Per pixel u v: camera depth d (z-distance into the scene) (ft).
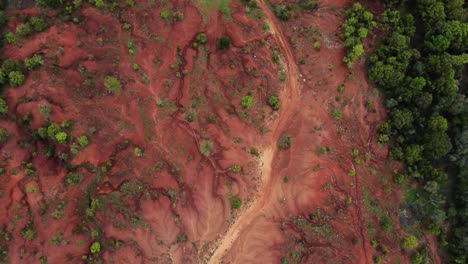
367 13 171.42
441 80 167.53
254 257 158.51
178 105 164.35
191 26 168.96
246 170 162.91
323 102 172.96
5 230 147.43
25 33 158.51
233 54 169.78
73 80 158.30
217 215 159.74
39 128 151.12
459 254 171.83
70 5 164.66
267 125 167.02
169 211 157.99
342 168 170.30
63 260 148.87
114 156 158.51
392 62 168.04
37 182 151.02
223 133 163.63
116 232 154.10
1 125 153.69
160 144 161.17
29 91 155.12
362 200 171.83
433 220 172.24
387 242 171.63
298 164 166.81
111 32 164.35
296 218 163.12
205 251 158.20
